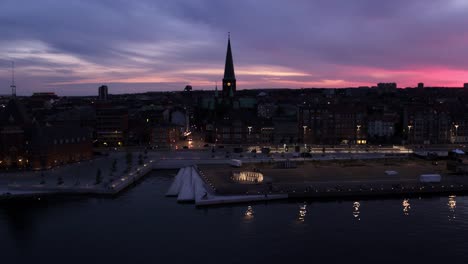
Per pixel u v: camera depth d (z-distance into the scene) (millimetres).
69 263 95750
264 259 96000
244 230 113938
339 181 162125
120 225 118688
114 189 149750
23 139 189750
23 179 168375
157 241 106875
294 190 147625
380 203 140875
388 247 102688
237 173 165875
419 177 167250
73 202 142000
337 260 95688
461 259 96188
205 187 155625
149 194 152500
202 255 98312
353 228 115562
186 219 123125
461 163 199125
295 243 105062
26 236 111938
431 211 131250
